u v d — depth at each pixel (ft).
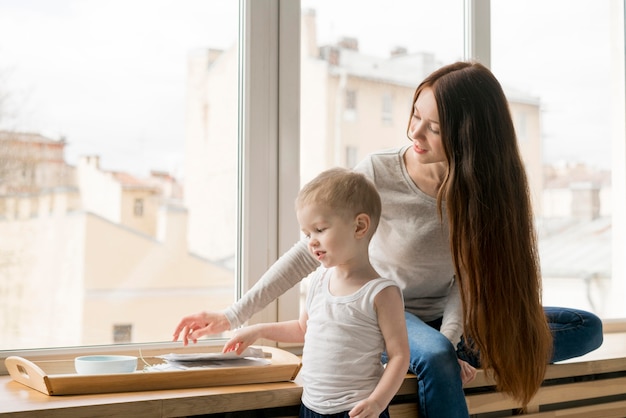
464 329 5.54
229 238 6.39
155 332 6.07
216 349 6.19
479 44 7.68
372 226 4.94
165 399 4.45
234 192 6.42
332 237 4.75
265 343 6.28
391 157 5.82
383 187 5.73
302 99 6.68
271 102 6.42
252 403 4.75
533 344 5.48
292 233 6.47
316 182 4.88
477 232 5.33
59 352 5.62
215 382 4.88
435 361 4.99
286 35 6.46
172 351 6.03
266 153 6.40
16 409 4.08
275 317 6.42
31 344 5.63
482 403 5.61
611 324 8.60
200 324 5.32
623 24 9.00
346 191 4.79
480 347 5.43
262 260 6.37
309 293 5.08
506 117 5.50
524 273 5.47
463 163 5.33
